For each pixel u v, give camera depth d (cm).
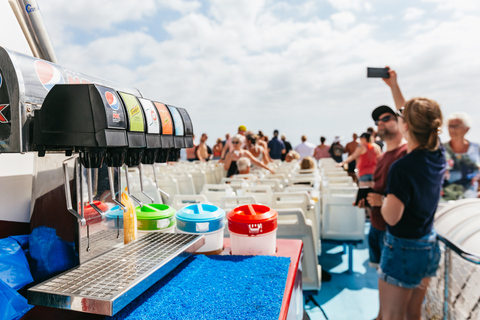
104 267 96
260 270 113
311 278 229
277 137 976
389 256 157
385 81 221
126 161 100
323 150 1044
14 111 76
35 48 134
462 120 259
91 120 75
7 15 120
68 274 91
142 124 92
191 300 91
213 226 134
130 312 85
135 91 144
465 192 267
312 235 224
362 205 204
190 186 464
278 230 226
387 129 205
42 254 98
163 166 630
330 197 326
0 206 109
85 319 86
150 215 138
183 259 112
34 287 82
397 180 145
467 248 151
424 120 144
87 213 102
